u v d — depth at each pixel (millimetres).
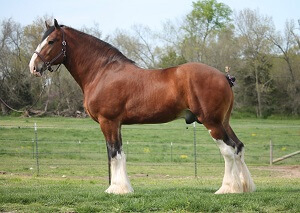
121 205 7980
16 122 42812
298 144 29812
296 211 7605
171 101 9070
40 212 7746
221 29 66562
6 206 8156
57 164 21594
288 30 61562
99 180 16266
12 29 54656
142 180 16500
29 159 23109
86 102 9680
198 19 67125
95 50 9742
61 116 52156
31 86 50969
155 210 7871
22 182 13688
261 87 61062
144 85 9219
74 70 9891
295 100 60562
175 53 62812
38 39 55500
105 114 9359
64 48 9828
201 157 24672
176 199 8164
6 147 26547
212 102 8906
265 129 40312
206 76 8969
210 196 8555
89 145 28094
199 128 38031
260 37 61219
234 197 8391
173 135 33625
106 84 9391
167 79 9148
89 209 7820
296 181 14891
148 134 33938
